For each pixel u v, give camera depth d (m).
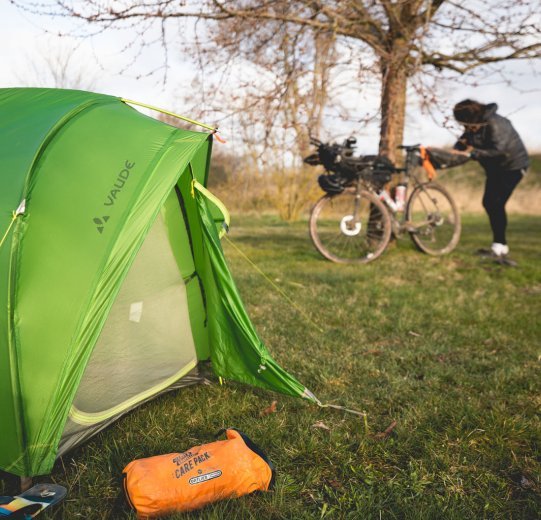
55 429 2.08
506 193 6.93
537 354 3.90
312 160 6.87
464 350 4.01
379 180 6.93
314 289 5.63
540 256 8.05
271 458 2.45
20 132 2.46
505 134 6.63
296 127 6.56
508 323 4.67
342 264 7.03
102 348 2.60
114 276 2.19
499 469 2.43
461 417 2.84
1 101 2.78
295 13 6.16
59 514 2.05
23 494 2.05
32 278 2.14
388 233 7.02
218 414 2.85
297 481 2.30
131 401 2.76
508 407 3.02
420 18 6.52
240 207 14.26
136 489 1.93
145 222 2.29
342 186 6.81
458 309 5.05
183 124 6.54
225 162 13.95
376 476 2.37
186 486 1.98
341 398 3.08
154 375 2.92
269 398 3.09
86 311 2.13
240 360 3.08
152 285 2.88
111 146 2.46
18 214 2.17
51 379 2.08
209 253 2.88
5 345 2.06
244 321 2.91
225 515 2.02
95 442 2.55
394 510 2.12
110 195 2.30
